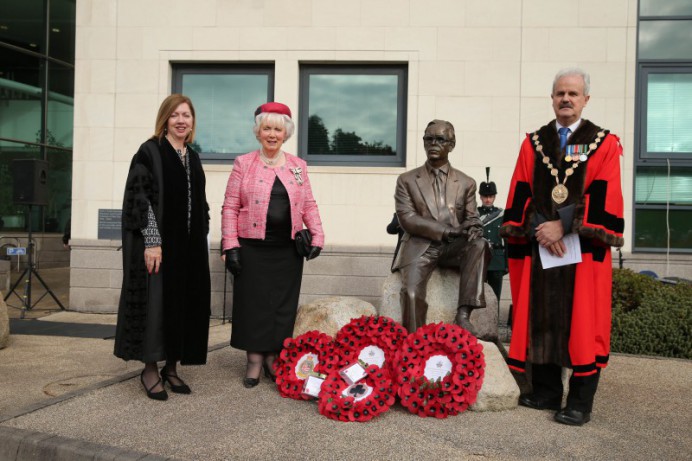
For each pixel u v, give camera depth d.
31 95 15.64
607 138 3.98
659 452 3.35
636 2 8.96
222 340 7.07
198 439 3.46
